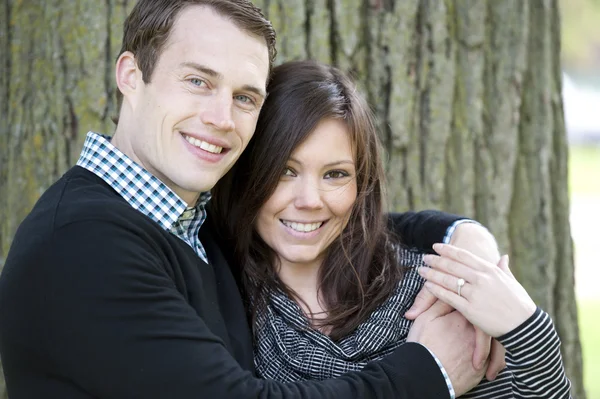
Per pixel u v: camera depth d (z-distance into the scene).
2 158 2.66
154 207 1.99
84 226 1.76
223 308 2.11
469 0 2.75
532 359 1.95
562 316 2.92
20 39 2.61
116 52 2.53
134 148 2.03
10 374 1.85
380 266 2.29
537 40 2.87
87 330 1.71
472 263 2.06
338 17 2.61
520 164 2.86
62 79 2.55
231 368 1.79
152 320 1.75
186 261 1.96
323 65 2.23
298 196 2.13
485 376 2.14
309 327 2.18
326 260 2.29
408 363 1.93
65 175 1.96
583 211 13.75
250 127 2.03
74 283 1.72
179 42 1.94
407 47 2.66
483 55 2.77
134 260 1.77
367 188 2.27
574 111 20.81
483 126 2.78
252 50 1.99
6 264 1.83
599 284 9.30
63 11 2.55
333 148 2.12
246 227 2.21
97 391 1.73
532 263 2.86
